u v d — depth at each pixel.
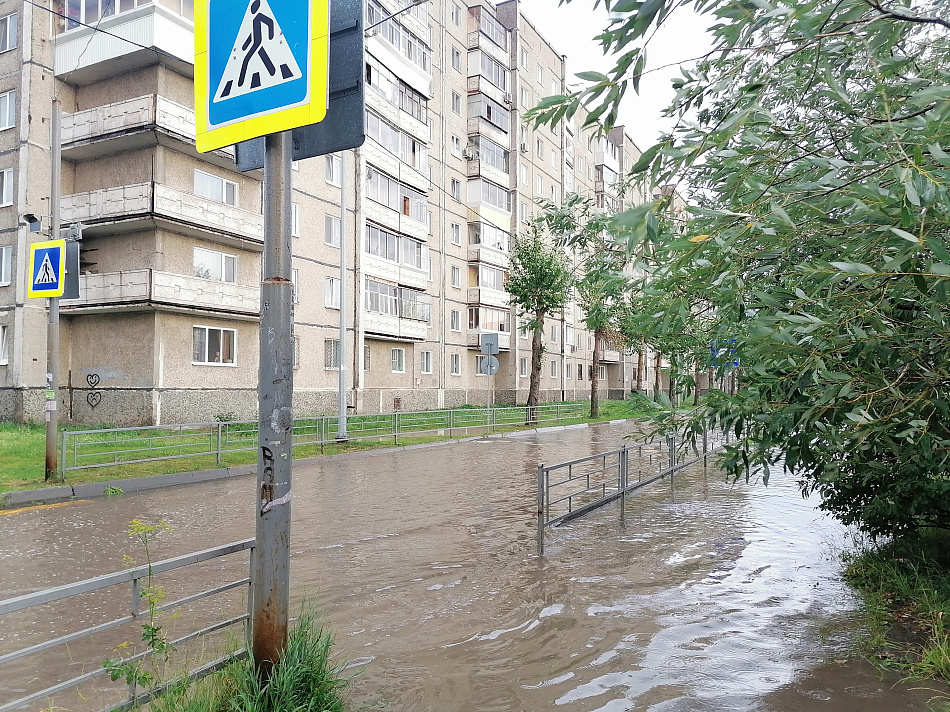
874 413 3.42
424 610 5.46
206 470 12.70
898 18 2.21
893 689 3.83
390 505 10.17
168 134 18.80
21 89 19.70
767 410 3.62
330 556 7.19
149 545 7.59
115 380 19.73
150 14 18.67
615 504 9.98
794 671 4.14
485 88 36.75
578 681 4.11
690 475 12.90
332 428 20.23
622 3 2.00
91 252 20.30
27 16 19.73
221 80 3.54
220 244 21.50
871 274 2.38
